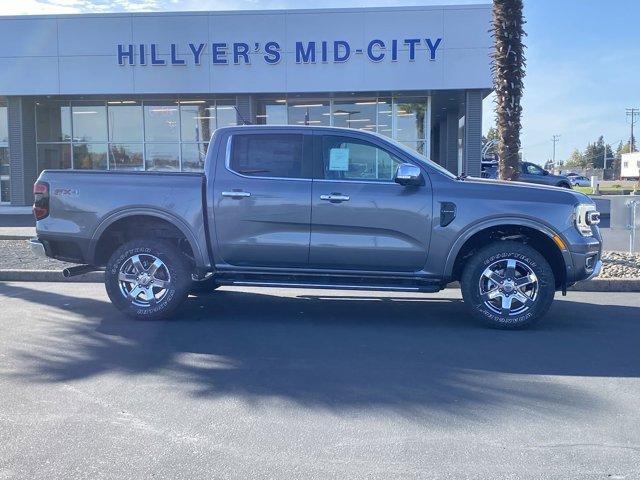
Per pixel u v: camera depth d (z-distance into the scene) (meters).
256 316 8.12
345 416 4.82
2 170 25.72
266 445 4.33
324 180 7.41
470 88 20.83
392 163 7.46
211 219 7.51
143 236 8.10
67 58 22.00
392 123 22.78
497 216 7.20
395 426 4.63
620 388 5.43
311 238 7.38
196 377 5.71
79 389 5.40
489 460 4.10
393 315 8.20
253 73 21.41
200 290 9.22
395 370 5.91
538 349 6.61
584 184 69.56
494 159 32.62
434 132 27.44
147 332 7.28
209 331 7.34
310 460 4.11
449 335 7.18
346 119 22.98
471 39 20.62
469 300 7.36
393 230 7.29
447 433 4.51
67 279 10.77
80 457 4.15
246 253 7.53
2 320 7.82
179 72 21.66
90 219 7.66
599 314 8.27
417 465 4.04
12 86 22.28
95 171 7.77
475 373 5.82
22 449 4.27
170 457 4.16
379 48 20.91
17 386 5.47
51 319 7.89
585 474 3.92
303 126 7.59
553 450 4.25
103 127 24.22
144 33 21.62
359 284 7.48
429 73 20.86
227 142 7.62
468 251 7.68
